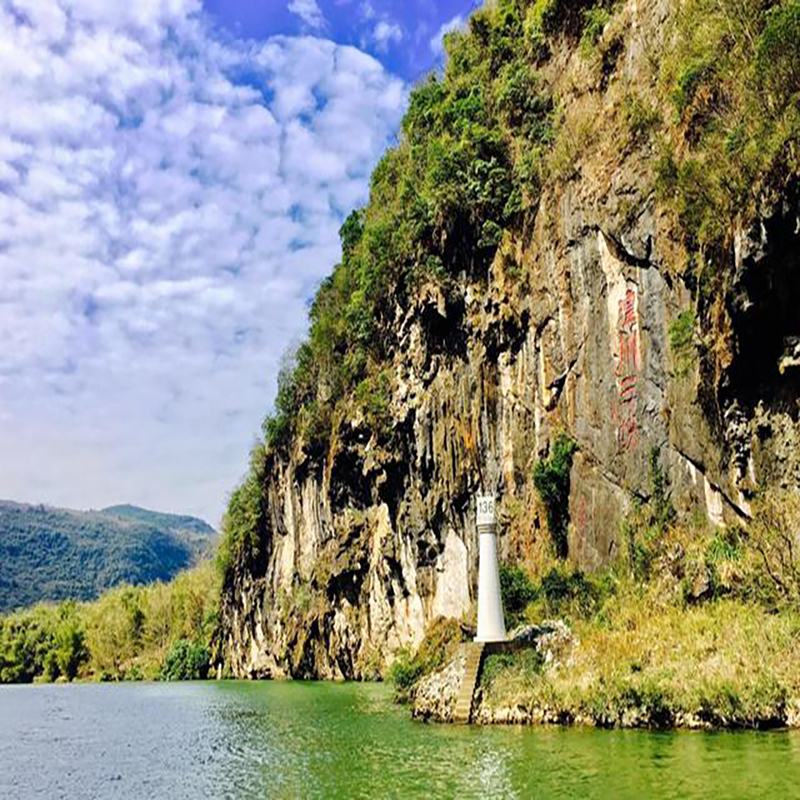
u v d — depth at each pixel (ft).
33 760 94.94
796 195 81.10
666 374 105.91
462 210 152.87
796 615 74.69
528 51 155.53
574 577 111.24
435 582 158.92
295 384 246.68
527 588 117.50
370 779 62.03
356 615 197.26
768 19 85.76
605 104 128.06
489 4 171.32
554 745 66.90
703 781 50.14
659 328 108.17
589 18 137.49
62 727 135.95
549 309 131.03
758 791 47.11
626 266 115.96
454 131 161.68
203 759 84.94
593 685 77.30
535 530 128.67
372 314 192.24
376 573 185.57
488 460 142.72
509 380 139.54
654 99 116.26
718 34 98.68
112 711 164.76
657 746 62.13
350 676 199.41
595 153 125.90
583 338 122.83
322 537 219.61
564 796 50.29
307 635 217.15
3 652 386.52
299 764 73.92
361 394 187.93
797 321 84.84
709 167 93.97
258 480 270.05
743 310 86.94
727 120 93.81
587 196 125.08
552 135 140.46
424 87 186.39
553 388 127.85
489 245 146.51
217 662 295.69
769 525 83.30
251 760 80.38
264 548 266.16
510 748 67.62
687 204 97.96
